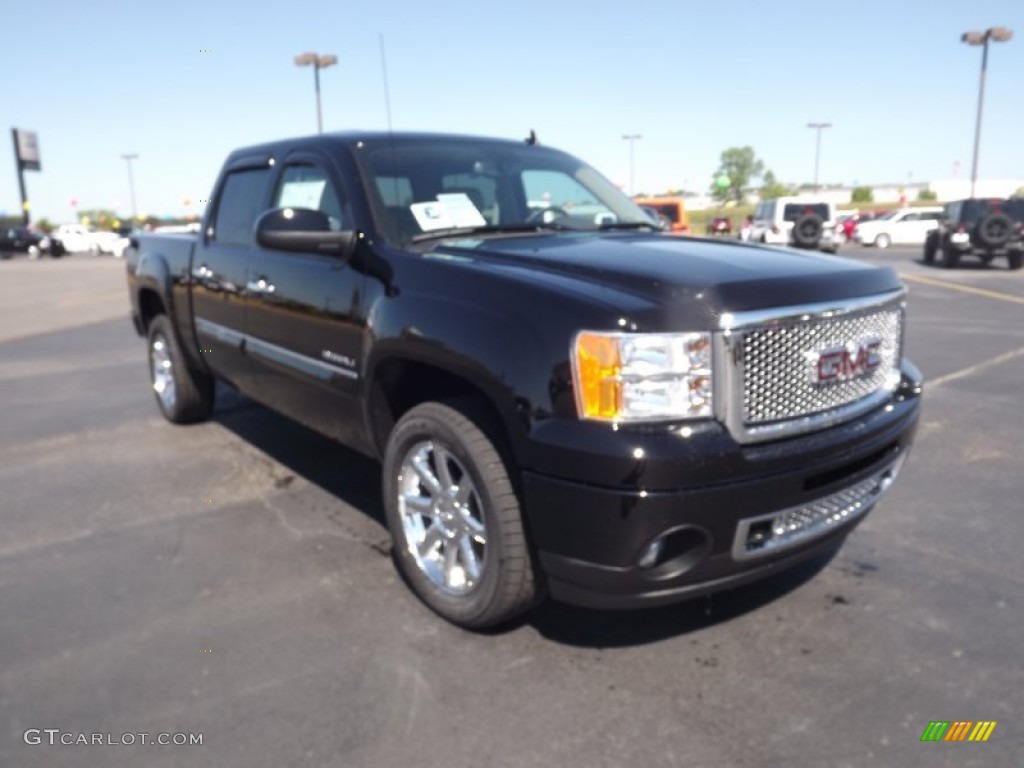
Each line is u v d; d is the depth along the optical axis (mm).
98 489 4812
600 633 3186
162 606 3408
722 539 2656
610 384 2580
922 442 5535
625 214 4430
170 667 2961
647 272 2797
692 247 3361
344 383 3727
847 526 3148
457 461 3066
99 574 3705
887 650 3035
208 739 2568
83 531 4195
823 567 3705
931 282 17250
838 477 2930
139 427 6199
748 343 2676
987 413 6250
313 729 2615
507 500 2904
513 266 3064
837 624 3221
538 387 2697
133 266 6242
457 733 2596
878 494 3240
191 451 5531
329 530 4176
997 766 2426
